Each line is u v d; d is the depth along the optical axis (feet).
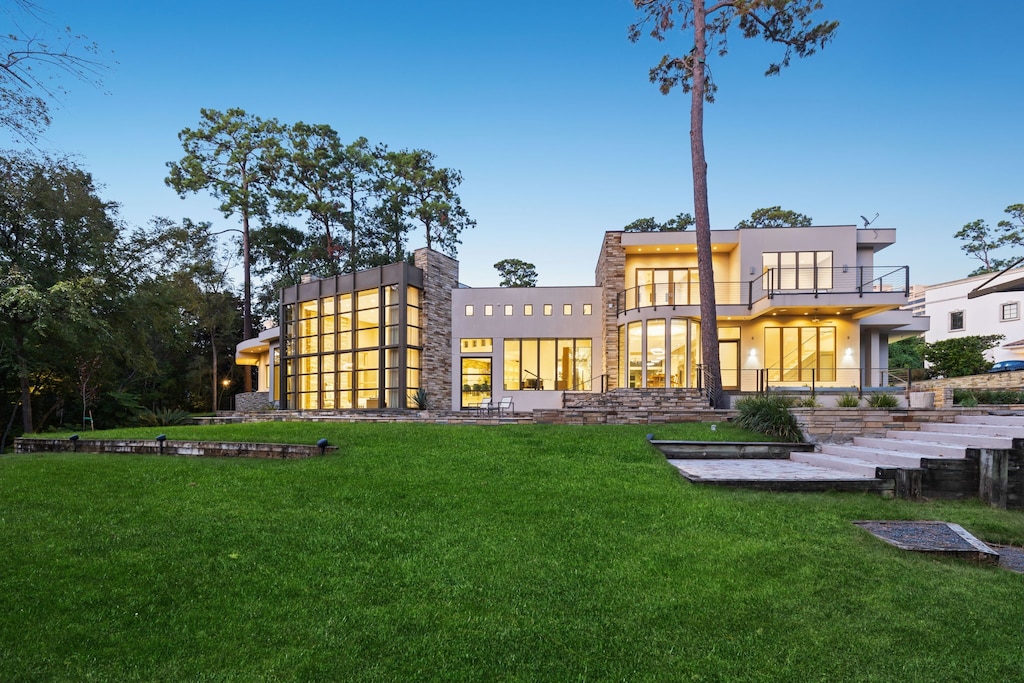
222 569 13.76
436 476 24.14
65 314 58.18
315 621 11.08
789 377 66.90
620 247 70.69
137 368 74.43
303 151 112.78
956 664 9.58
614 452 29.12
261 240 123.13
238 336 126.72
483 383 72.84
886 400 41.27
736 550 15.26
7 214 57.98
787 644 10.29
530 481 23.36
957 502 22.49
